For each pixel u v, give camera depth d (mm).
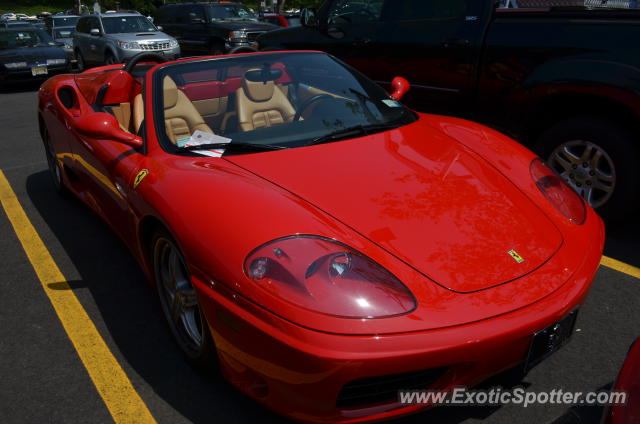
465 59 4328
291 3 46594
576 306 1884
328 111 2896
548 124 4031
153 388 2303
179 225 2047
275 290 1731
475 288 1792
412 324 1663
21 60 11836
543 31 3812
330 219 1974
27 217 4230
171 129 2760
